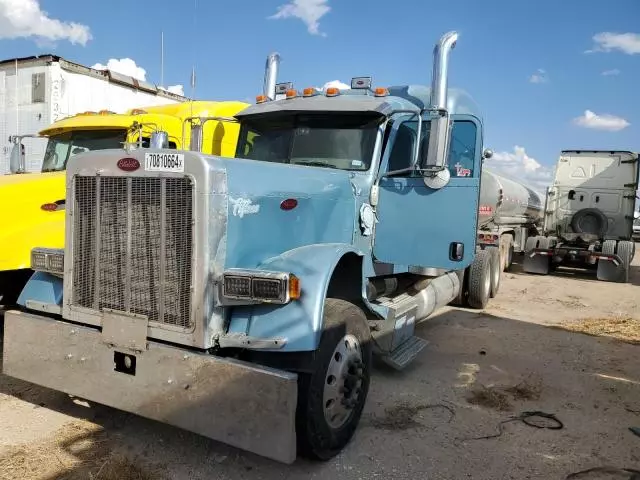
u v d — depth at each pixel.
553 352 6.46
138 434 3.82
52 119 11.37
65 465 3.37
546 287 12.12
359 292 4.14
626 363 6.10
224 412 3.09
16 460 3.40
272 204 3.61
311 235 4.01
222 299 3.19
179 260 3.19
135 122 6.84
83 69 11.76
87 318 3.54
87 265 3.54
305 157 5.01
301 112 5.06
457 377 5.39
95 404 4.30
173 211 3.19
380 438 3.95
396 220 4.82
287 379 2.95
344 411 3.69
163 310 3.26
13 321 3.83
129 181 3.30
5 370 3.87
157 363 3.26
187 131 7.08
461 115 4.69
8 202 5.47
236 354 3.41
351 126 4.93
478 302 8.92
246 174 3.43
